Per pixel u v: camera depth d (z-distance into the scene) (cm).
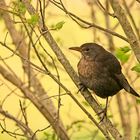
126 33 1023
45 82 1964
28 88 1293
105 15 1401
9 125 1841
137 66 1009
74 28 1922
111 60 1241
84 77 1223
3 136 1842
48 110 1313
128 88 1245
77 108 2009
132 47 1021
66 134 1300
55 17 1658
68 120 1877
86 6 1605
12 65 2067
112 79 1238
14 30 1373
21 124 1170
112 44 1427
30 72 1346
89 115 1074
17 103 1994
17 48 1242
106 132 1080
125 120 1448
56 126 1263
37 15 1038
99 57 1232
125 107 1526
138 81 1603
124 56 1016
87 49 1240
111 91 1257
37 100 1293
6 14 1358
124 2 1326
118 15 1020
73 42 1658
